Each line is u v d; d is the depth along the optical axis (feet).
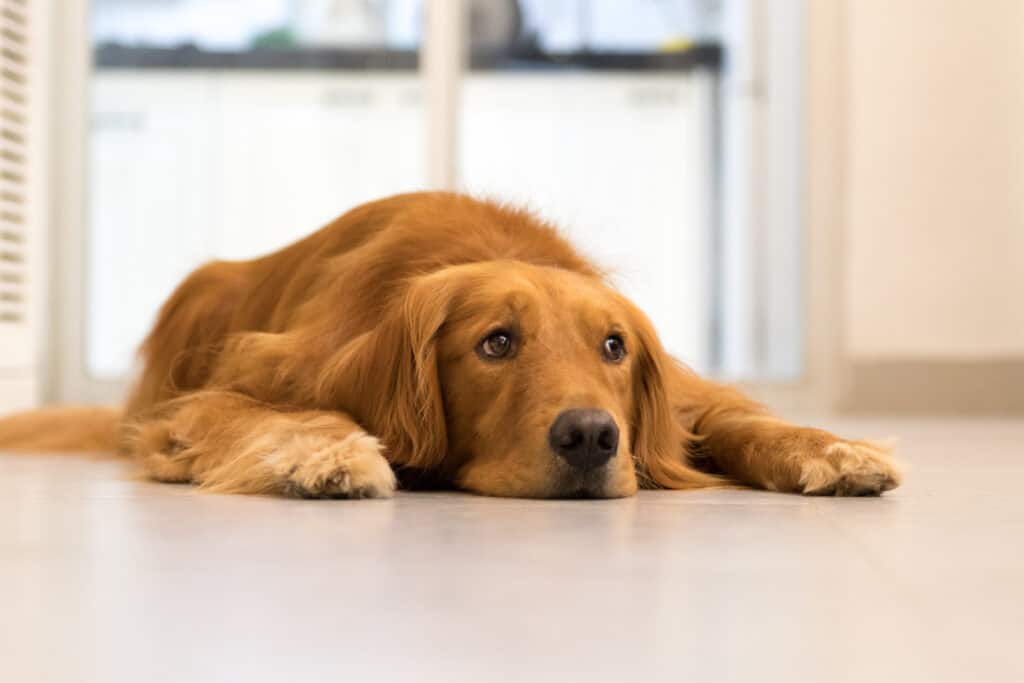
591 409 6.94
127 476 8.42
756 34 21.12
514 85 21.09
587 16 21.11
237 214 21.11
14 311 15.07
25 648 3.46
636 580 4.49
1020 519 6.31
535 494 7.02
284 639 3.57
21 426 11.19
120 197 20.95
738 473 8.06
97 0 20.77
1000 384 20.67
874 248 20.68
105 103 20.85
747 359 21.21
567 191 21.25
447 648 3.47
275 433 7.33
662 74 21.16
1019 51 20.51
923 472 9.34
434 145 20.90
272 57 20.93
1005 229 20.66
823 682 3.15
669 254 21.27
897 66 20.58
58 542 5.28
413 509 6.45
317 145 21.09
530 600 4.12
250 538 5.41
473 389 7.38
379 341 7.69
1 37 14.60
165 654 3.40
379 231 8.77
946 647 3.53
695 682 3.15
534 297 7.36
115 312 21.02
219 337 9.69
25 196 15.33
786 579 4.54
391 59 21.01
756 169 21.18
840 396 20.97
